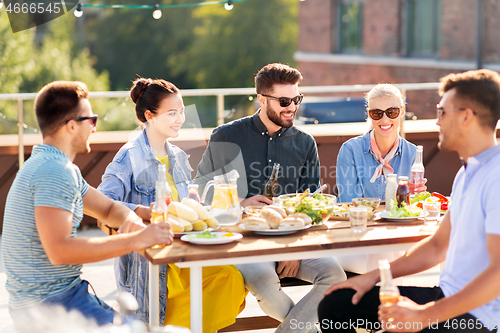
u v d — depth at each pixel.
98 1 20.08
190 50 23.86
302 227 1.98
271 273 2.27
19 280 1.78
